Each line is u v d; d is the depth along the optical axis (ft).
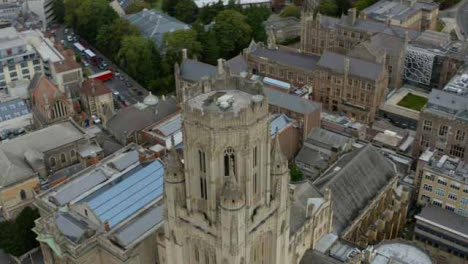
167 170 234.79
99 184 414.41
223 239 229.04
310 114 547.08
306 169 525.75
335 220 390.63
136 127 544.21
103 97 640.58
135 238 355.36
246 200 227.40
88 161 496.23
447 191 446.19
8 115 602.85
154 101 582.76
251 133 214.69
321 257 350.23
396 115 632.79
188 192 233.35
